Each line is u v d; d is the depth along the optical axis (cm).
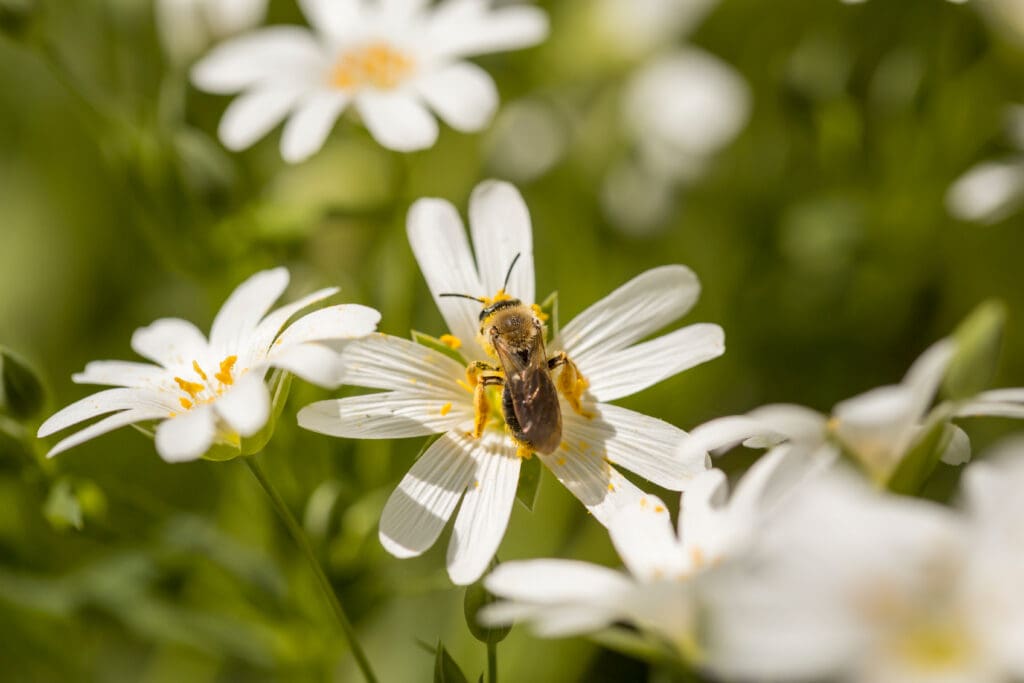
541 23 20
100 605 19
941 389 16
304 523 19
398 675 21
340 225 20
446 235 18
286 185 21
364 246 20
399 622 21
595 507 17
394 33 20
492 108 19
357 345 17
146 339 17
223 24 21
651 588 15
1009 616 15
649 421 17
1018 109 21
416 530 17
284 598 19
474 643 20
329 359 16
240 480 19
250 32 21
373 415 17
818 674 15
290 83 20
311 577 19
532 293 18
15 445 18
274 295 17
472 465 17
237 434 17
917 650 15
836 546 15
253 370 17
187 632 19
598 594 16
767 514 16
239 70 20
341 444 19
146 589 19
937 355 16
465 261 18
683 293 17
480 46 20
